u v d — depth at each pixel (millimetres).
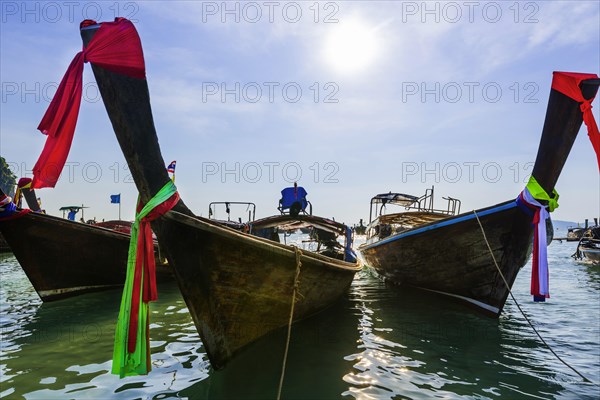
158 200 4430
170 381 5180
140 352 4152
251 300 5762
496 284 8375
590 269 20094
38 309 9445
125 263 11289
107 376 5340
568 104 6145
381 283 14281
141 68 4148
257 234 12109
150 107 4316
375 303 10383
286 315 6609
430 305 10117
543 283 6617
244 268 5438
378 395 4863
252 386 5062
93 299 10578
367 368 5742
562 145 6453
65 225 9734
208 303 5254
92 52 3975
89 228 10156
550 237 8750
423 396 4852
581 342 7109
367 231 16594
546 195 6789
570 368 5832
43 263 9891
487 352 6516
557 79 6137
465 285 9156
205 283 5148
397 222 15398
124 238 10867
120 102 4145
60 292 10461
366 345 6781
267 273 5715
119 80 4090
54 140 3939
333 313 9203
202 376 5355
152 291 4270
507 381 5355
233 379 5262
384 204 16656
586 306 10453
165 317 8664
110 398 4676
